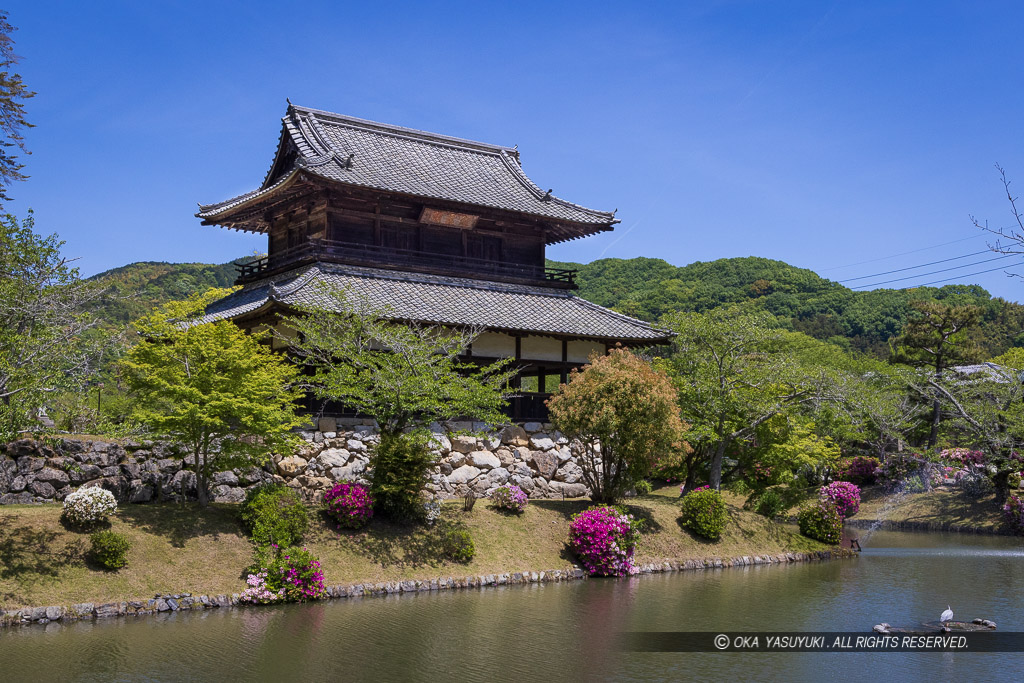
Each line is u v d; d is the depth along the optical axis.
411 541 24.45
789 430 35.81
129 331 26.56
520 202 36.25
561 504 29.55
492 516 27.19
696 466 36.59
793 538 32.88
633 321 35.22
